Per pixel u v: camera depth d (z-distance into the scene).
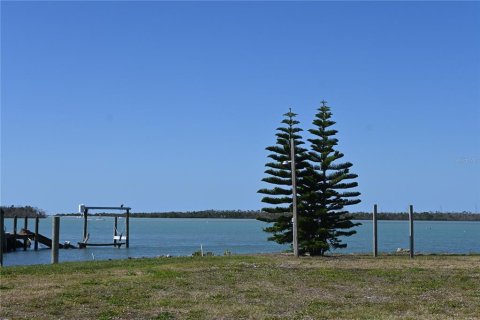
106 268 21.30
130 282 16.89
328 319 11.62
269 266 21.91
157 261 24.83
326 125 35.41
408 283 16.98
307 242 33.31
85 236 64.00
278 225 35.28
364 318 11.70
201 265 22.27
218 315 12.01
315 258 27.16
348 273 19.42
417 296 14.66
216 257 28.00
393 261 24.88
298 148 34.78
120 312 12.27
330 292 15.29
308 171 34.94
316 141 35.44
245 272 19.62
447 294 14.98
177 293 14.92
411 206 28.06
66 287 15.79
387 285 16.59
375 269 20.83
